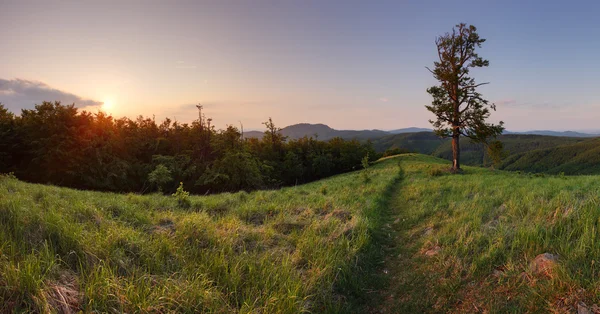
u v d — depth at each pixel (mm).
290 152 57406
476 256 5535
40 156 28969
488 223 7230
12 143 30781
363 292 5516
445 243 6664
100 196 12117
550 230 5418
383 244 8305
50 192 10391
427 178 23078
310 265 6020
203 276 4777
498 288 4422
